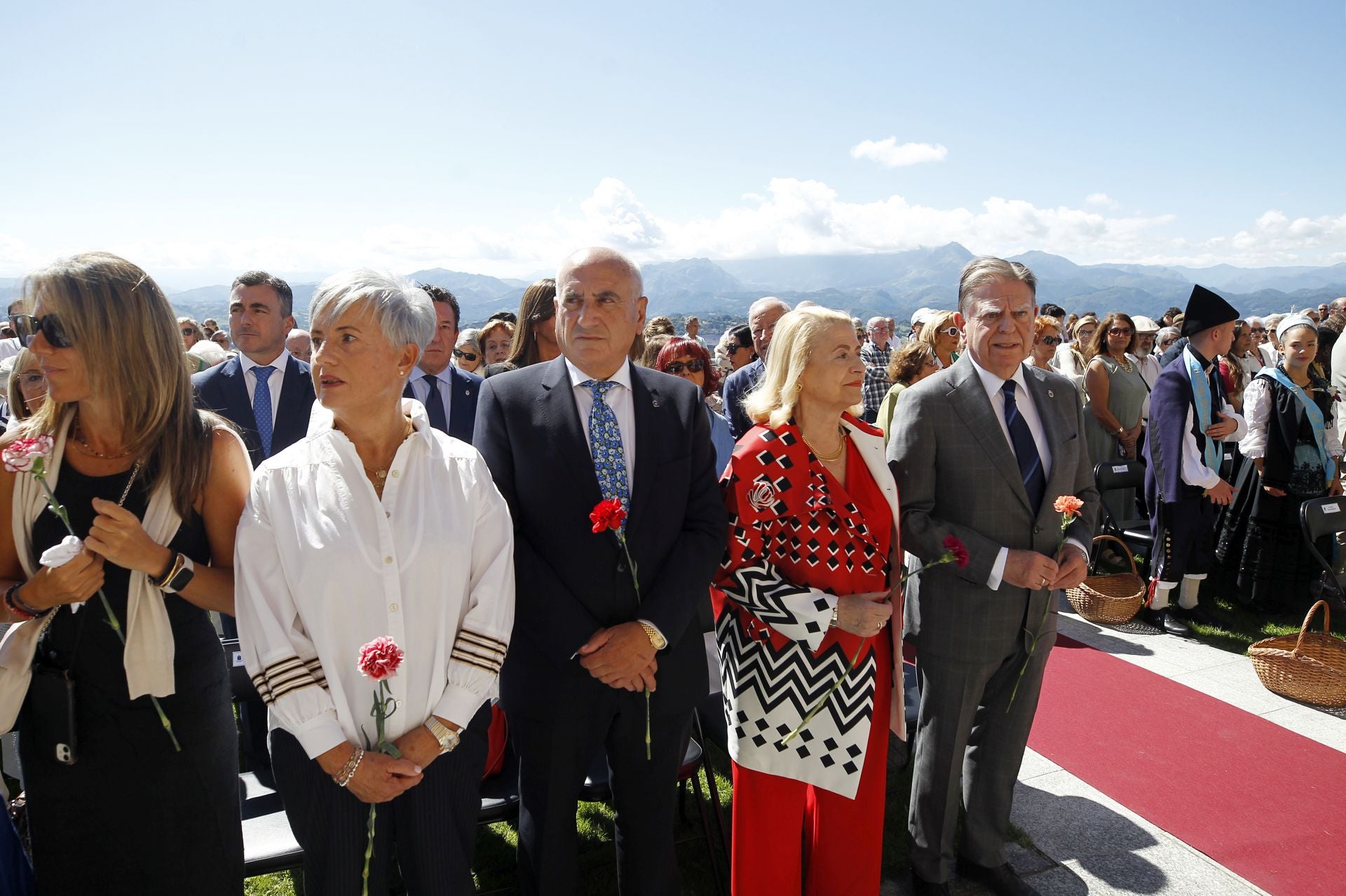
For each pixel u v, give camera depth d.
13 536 1.69
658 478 2.11
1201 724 3.73
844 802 2.34
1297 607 5.18
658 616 1.99
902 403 2.57
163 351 1.69
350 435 1.79
